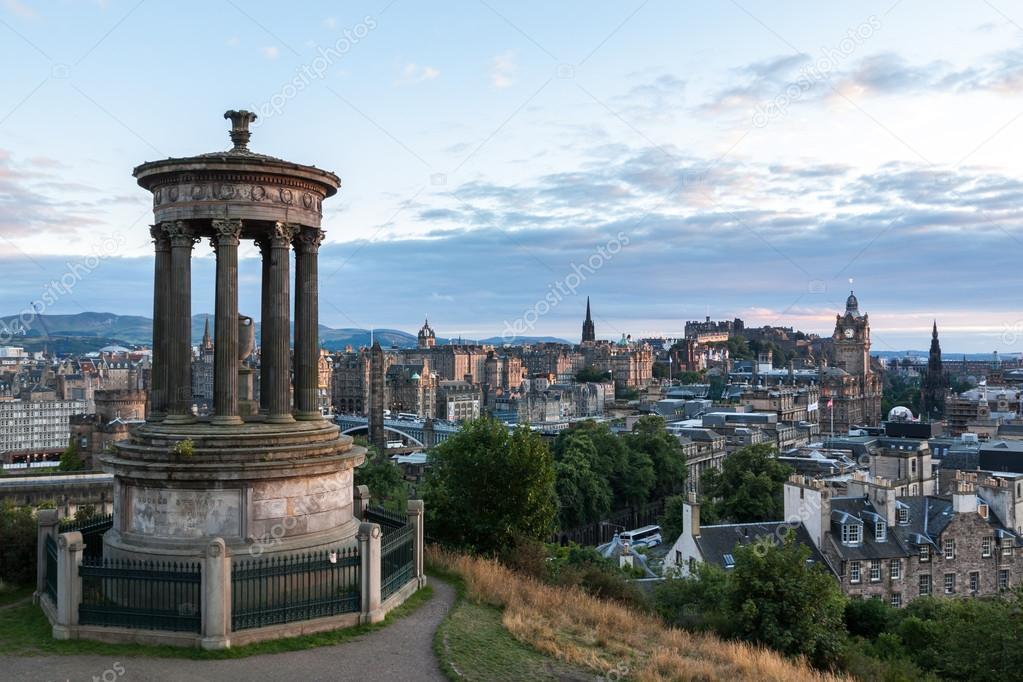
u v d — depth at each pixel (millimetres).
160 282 32281
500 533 47188
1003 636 45688
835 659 44562
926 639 56656
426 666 24609
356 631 27375
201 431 30156
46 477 72312
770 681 31281
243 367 35031
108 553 30172
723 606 48719
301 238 33188
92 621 25953
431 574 36750
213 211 30672
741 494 115062
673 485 175250
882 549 85000
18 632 26578
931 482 130250
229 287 30781
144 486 29578
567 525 145625
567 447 159625
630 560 91750
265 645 25531
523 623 30375
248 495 29062
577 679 25344
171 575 25375
